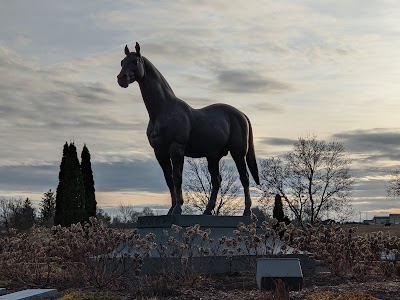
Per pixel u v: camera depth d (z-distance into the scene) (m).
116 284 12.73
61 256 13.65
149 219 15.89
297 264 11.36
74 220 29.83
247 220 16.25
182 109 15.95
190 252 13.36
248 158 17.80
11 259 14.12
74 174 30.33
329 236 15.20
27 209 60.50
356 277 13.98
